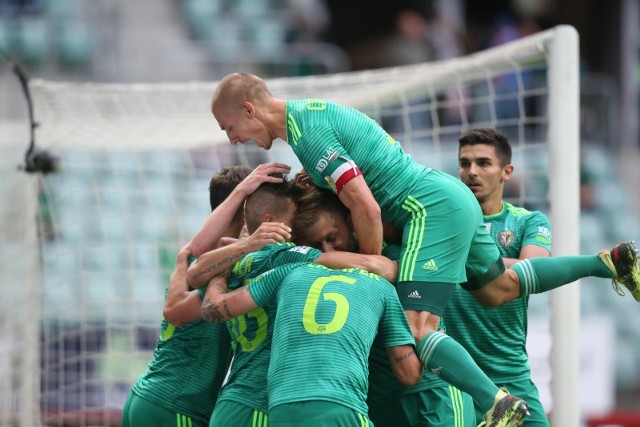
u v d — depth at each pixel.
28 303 27.19
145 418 18.05
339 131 17.00
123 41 49.66
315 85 26.08
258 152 33.19
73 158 38.78
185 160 40.38
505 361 20.44
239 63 51.06
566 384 21.84
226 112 17.31
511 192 40.97
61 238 35.53
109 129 28.52
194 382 18.11
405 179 17.38
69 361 30.39
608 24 58.78
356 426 15.49
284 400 15.56
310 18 54.75
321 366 15.67
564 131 21.97
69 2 50.03
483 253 18.09
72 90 26.30
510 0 62.00
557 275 18.47
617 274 18.25
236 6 53.47
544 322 39.66
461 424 17.73
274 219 17.45
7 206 29.64
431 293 17.02
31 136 24.95
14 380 28.94
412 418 17.67
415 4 59.62
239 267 17.83
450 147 47.53
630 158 54.84
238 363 17.27
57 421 28.28
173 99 27.53
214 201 19.03
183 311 17.97
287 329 16.17
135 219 38.81
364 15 61.00
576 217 21.92
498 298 18.61
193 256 18.55
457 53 53.56
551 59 22.17
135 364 34.16
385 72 25.67
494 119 24.52
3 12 49.56
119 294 36.50
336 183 16.75
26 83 24.88
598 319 39.44
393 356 16.66
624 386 46.06
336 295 16.28
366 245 16.92
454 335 20.27
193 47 50.75
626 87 57.75
